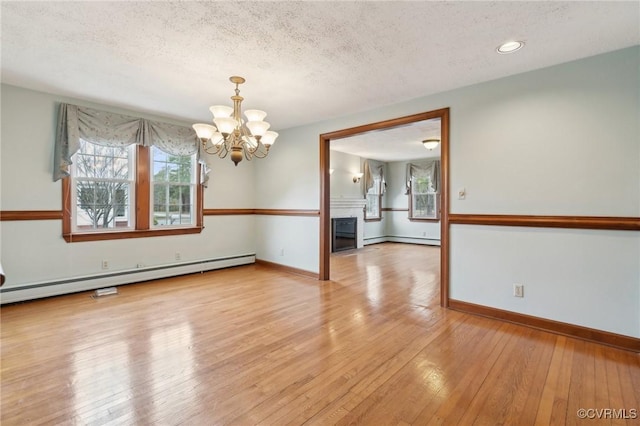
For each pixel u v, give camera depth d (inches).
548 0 75.1
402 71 115.3
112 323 115.1
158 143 174.7
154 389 75.2
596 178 101.9
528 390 75.5
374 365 86.9
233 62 108.3
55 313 124.5
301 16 81.9
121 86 131.6
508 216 118.8
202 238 200.1
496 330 111.3
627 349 96.7
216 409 68.3
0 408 67.6
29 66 113.3
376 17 82.2
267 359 90.0
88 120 149.8
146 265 175.8
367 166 332.8
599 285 101.9
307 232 192.4
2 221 132.4
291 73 117.2
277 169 211.2
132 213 171.8
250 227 226.8
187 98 145.6
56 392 73.4
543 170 111.6
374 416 66.5
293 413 67.3
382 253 285.9
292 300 144.3
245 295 151.5
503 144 120.1
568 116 106.7
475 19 83.1
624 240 98.0
